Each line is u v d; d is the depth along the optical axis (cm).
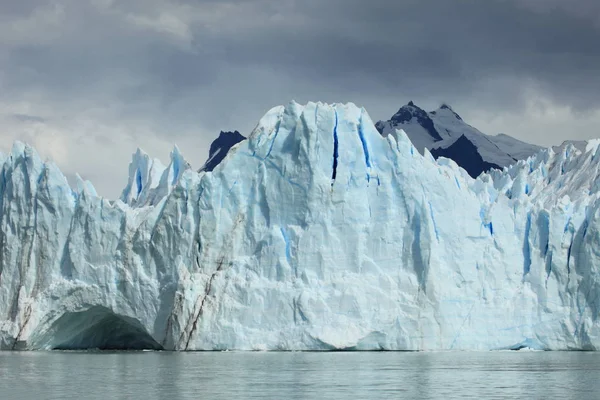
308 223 11269
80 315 11962
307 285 11038
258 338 10938
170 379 7950
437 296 11081
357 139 11519
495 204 11825
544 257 11669
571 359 10294
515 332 11431
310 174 11375
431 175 11575
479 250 11588
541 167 14712
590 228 11462
